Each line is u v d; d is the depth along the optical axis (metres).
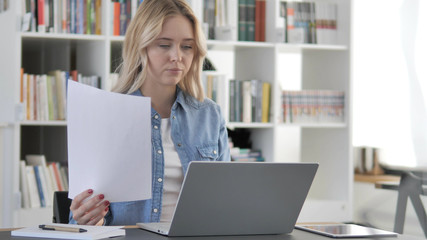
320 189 4.25
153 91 1.93
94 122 1.56
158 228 1.51
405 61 4.54
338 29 4.11
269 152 3.88
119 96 1.55
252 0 3.88
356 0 4.80
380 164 4.52
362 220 4.43
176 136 1.91
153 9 1.85
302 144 4.40
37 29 3.35
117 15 3.48
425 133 4.41
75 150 1.58
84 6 3.44
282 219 1.55
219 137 2.04
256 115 3.85
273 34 3.86
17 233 1.41
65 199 2.13
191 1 3.64
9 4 3.36
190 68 1.98
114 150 1.54
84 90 1.58
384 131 4.61
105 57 3.43
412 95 4.50
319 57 4.25
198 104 2.00
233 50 4.09
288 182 1.51
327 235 1.53
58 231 1.43
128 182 1.56
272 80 3.86
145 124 1.55
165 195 1.86
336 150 4.12
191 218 1.45
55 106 3.41
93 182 1.55
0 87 3.49
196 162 1.39
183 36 1.86
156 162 1.85
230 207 1.48
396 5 4.59
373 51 4.71
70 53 3.79
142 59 1.89
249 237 1.50
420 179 4.18
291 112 3.97
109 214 1.83
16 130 3.28
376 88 4.68
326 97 4.04
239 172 1.45
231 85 3.79
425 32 4.43
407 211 4.28
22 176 3.33
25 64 4.02
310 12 4.05
